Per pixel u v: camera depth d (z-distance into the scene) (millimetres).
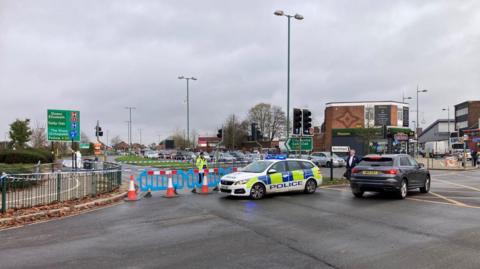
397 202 12805
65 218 10344
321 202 12969
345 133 58812
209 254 6617
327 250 6797
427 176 15867
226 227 8875
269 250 6832
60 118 24172
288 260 6223
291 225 9031
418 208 11430
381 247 6969
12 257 6547
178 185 17422
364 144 53344
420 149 87375
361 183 14078
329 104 60906
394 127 57062
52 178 12883
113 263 6156
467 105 91312
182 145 100375
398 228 8586
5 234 8375
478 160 42031
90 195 14523
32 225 9383
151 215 10680
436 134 105562
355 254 6535
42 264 6145
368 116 58031
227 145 90938
